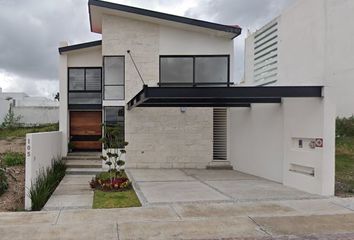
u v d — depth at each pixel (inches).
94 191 341.7
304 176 342.6
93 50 585.0
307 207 276.8
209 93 330.0
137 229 221.6
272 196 316.5
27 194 283.1
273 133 406.0
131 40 530.3
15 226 227.1
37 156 331.6
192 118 537.3
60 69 573.3
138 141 529.7
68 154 565.6
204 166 534.6
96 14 534.6
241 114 498.0
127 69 527.8
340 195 320.2
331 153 318.0
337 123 580.4
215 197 313.3
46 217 248.2
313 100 330.3
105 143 431.2
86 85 586.2
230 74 532.1
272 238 206.8
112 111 531.8
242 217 248.5
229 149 540.7
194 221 239.0
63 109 569.9
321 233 215.3
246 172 480.4
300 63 483.5
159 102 425.4
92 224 231.6
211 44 533.0
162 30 533.0
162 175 457.4
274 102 393.1
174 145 534.6
